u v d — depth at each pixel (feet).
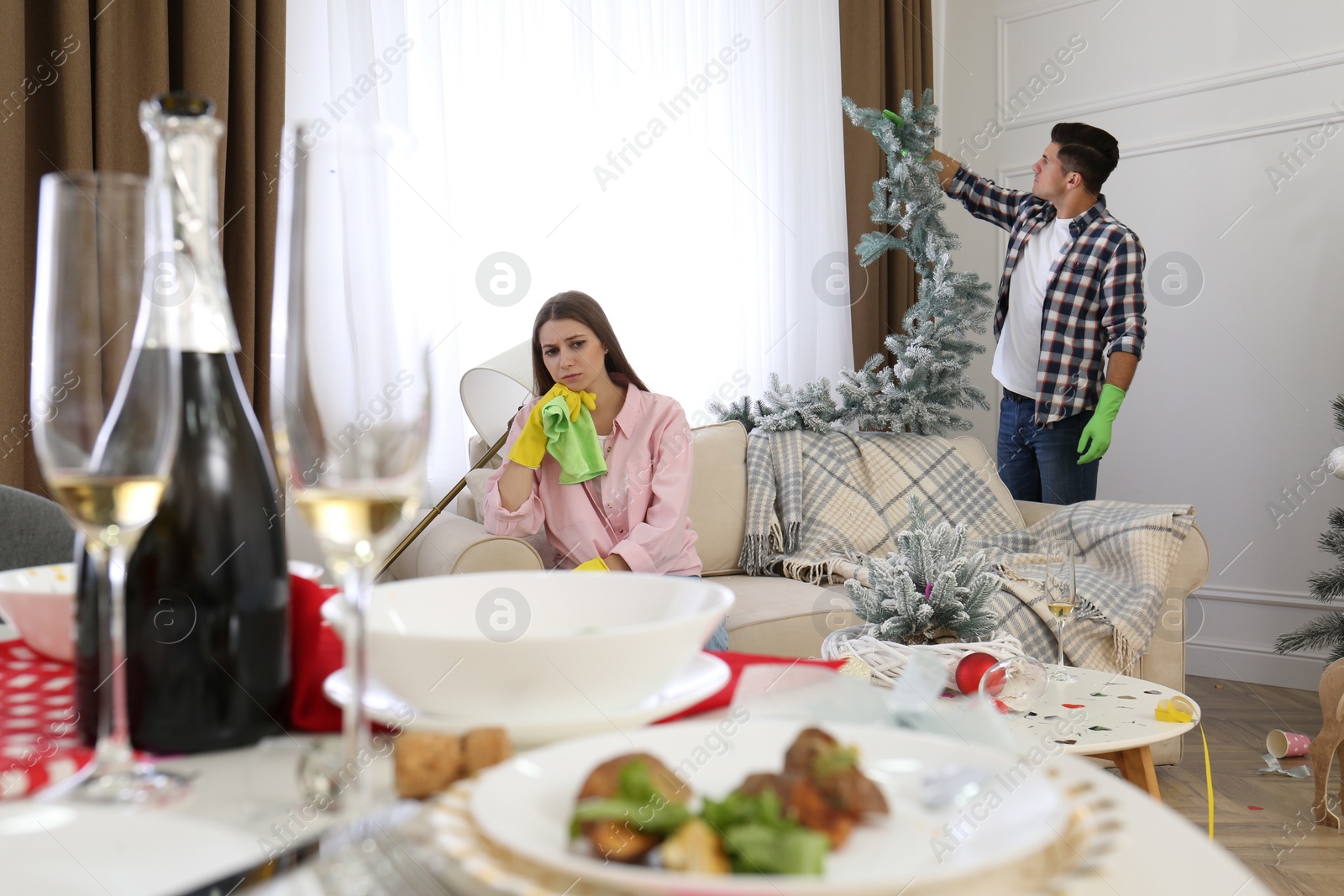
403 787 1.19
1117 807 1.17
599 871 0.92
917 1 12.37
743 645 6.62
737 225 11.00
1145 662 7.46
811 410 9.29
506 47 9.29
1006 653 4.33
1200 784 7.31
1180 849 1.06
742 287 11.04
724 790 1.20
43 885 0.95
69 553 3.43
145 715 1.41
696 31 10.78
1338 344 10.05
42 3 6.47
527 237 9.40
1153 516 7.60
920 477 8.96
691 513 8.38
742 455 8.84
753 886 0.89
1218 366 10.85
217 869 0.99
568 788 1.17
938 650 4.34
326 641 1.61
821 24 11.57
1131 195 11.48
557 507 6.56
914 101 12.30
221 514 1.46
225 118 7.11
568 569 6.56
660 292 10.41
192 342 1.53
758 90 11.23
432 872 0.98
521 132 9.37
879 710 1.57
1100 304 9.46
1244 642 10.66
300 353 1.10
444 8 8.92
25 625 1.94
